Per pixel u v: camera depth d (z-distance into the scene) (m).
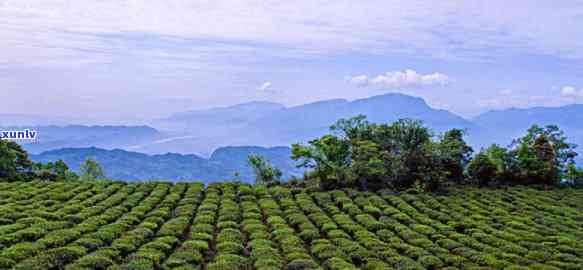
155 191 59.16
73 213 47.03
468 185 67.81
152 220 45.06
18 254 32.19
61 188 58.56
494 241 39.94
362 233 41.94
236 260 34.75
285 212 50.09
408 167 64.31
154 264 33.28
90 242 36.06
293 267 33.56
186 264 33.59
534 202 57.06
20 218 42.72
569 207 55.50
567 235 42.84
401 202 54.41
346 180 63.38
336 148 64.25
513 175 69.19
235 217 47.31
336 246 39.00
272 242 39.12
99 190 58.75
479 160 68.31
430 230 42.97
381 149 66.19
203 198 59.22
